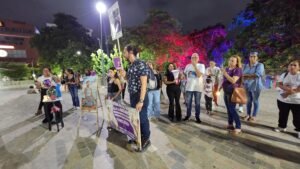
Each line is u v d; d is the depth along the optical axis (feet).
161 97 22.63
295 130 10.77
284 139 10.34
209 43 81.41
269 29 38.86
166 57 71.41
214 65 17.01
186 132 11.91
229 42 75.82
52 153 9.80
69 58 87.45
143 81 8.41
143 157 9.00
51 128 13.89
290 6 34.73
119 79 13.19
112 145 10.44
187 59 74.13
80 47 93.50
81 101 13.53
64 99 27.68
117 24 14.35
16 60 106.11
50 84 14.94
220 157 8.71
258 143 9.94
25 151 10.17
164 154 9.21
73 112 18.74
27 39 111.55
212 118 14.71
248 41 45.73
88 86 14.07
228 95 11.04
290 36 37.86
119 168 8.16
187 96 13.78
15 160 9.25
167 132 12.02
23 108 22.53
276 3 36.35
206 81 15.87
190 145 10.07
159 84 15.30
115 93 13.23
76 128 13.56
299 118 10.41
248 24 46.44
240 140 10.39
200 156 8.88
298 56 36.40
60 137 11.94
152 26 71.26
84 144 10.71
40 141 11.44
